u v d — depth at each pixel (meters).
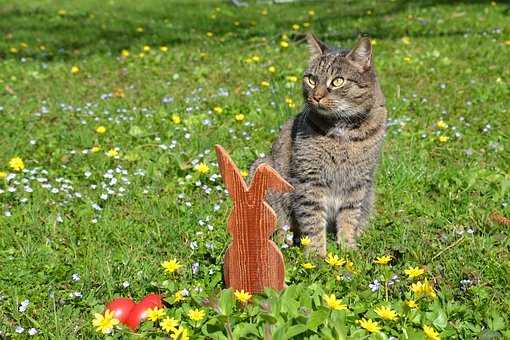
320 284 1.35
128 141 2.07
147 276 1.46
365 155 1.64
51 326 1.34
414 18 4.19
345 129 1.62
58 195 1.79
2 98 2.57
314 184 1.66
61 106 2.41
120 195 1.78
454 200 1.77
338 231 1.70
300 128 1.66
